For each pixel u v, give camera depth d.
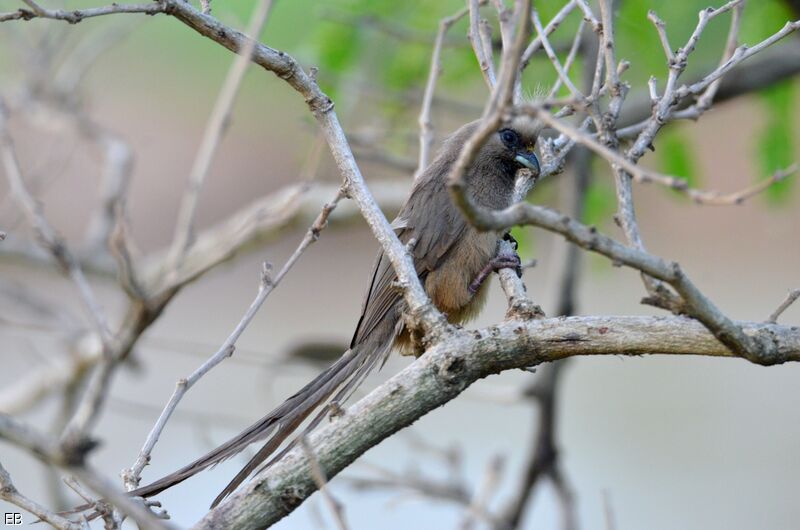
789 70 11.23
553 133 10.38
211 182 19.12
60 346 13.38
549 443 11.09
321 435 5.86
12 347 15.50
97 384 7.94
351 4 11.76
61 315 11.93
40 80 12.88
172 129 18.59
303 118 10.91
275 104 17.38
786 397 15.90
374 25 11.36
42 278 15.99
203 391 15.96
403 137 12.03
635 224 6.21
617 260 5.04
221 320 17.69
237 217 12.14
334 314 18.03
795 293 5.74
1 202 12.92
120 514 5.91
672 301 5.33
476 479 14.37
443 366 5.91
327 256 18.75
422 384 5.91
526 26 4.84
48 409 15.02
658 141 11.66
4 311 12.76
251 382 16.09
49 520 5.72
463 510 10.52
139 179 18.89
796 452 15.08
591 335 5.88
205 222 18.95
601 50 6.95
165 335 17.19
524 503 11.07
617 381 16.52
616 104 6.75
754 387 16.19
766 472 14.83
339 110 11.84
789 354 5.66
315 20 12.22
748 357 5.56
